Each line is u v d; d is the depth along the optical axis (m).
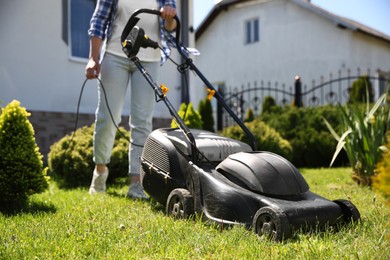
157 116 8.85
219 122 11.01
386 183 1.97
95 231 2.79
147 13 4.10
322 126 8.95
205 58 19.77
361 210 3.42
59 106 7.36
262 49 17.92
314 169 7.67
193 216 3.00
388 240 2.37
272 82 17.62
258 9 18.00
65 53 7.46
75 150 5.25
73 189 4.90
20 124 3.74
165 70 9.07
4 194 3.62
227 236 2.56
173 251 2.34
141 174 3.59
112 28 4.05
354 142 5.16
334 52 15.96
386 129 5.24
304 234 2.52
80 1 7.81
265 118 9.62
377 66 16.75
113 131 4.23
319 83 16.34
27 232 2.74
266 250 2.31
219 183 2.84
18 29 6.83
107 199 3.89
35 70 7.04
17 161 3.66
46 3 7.19
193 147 3.08
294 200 2.73
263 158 2.87
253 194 2.73
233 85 18.84
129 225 2.95
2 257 2.24
